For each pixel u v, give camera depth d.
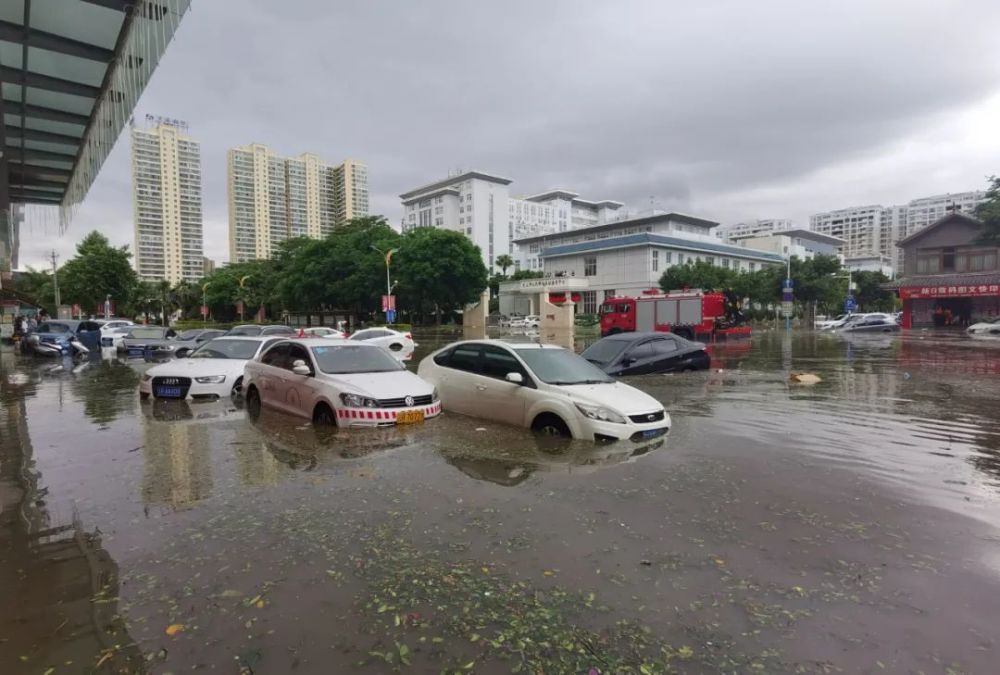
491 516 4.34
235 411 9.05
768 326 54.56
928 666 2.55
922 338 30.86
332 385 7.75
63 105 10.46
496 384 7.72
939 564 3.57
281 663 2.57
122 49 8.63
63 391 12.09
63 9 7.68
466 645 2.70
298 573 3.42
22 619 2.96
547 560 3.60
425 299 55.03
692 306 29.34
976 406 9.27
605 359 13.30
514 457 6.02
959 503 4.68
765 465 5.74
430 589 3.23
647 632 2.82
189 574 3.43
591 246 71.38
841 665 2.56
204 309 88.12
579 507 4.54
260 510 4.50
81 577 3.41
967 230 40.84
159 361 20.31
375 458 6.02
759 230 138.38
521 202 124.25
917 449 6.42
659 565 3.54
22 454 6.42
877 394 10.53
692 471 5.52
